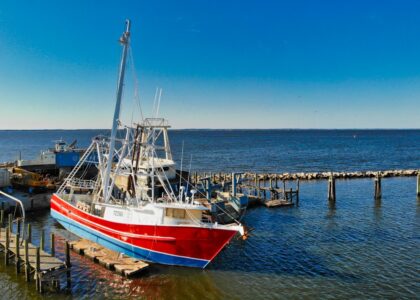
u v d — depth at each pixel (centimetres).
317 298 2291
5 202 3994
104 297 2256
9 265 2625
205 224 2595
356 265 2792
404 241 3347
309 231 3672
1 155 12456
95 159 5750
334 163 10881
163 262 2659
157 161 4022
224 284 2462
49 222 3825
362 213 4459
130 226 2719
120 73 2950
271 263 2827
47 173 5603
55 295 2252
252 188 5447
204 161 11200
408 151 15425
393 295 2328
